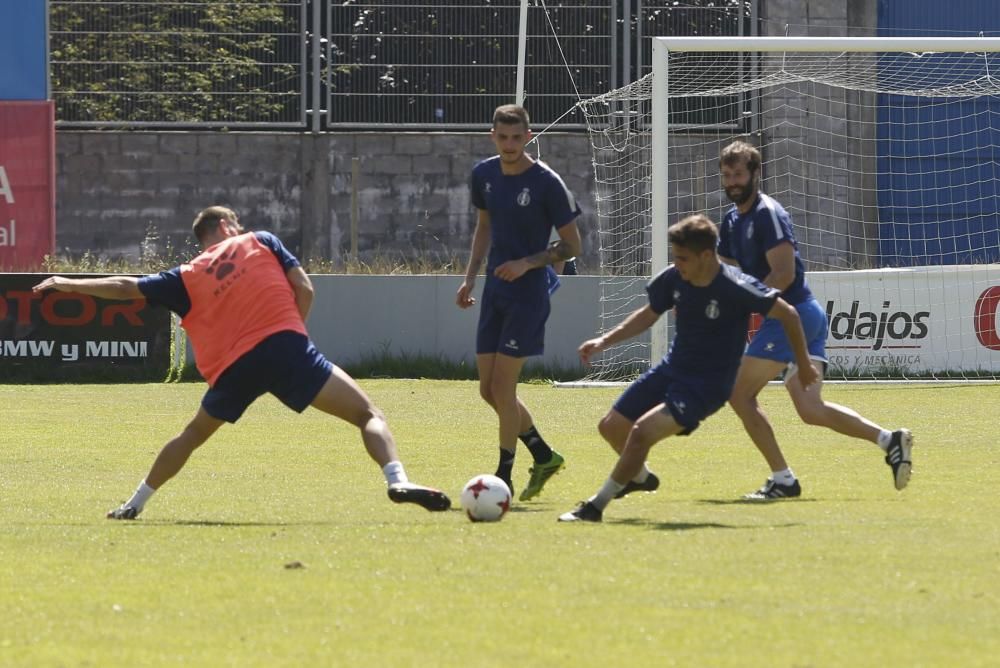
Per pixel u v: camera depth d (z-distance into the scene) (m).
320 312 63.06
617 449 23.97
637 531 21.03
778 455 26.14
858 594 16.06
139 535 20.97
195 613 15.35
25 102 79.56
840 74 79.81
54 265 74.00
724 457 33.91
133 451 36.00
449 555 18.84
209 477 30.27
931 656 13.28
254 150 89.44
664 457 33.94
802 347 22.64
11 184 79.56
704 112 86.44
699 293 22.17
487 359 27.14
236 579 17.28
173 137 89.00
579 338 62.88
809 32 89.19
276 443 37.94
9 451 36.00
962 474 29.84
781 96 87.56
